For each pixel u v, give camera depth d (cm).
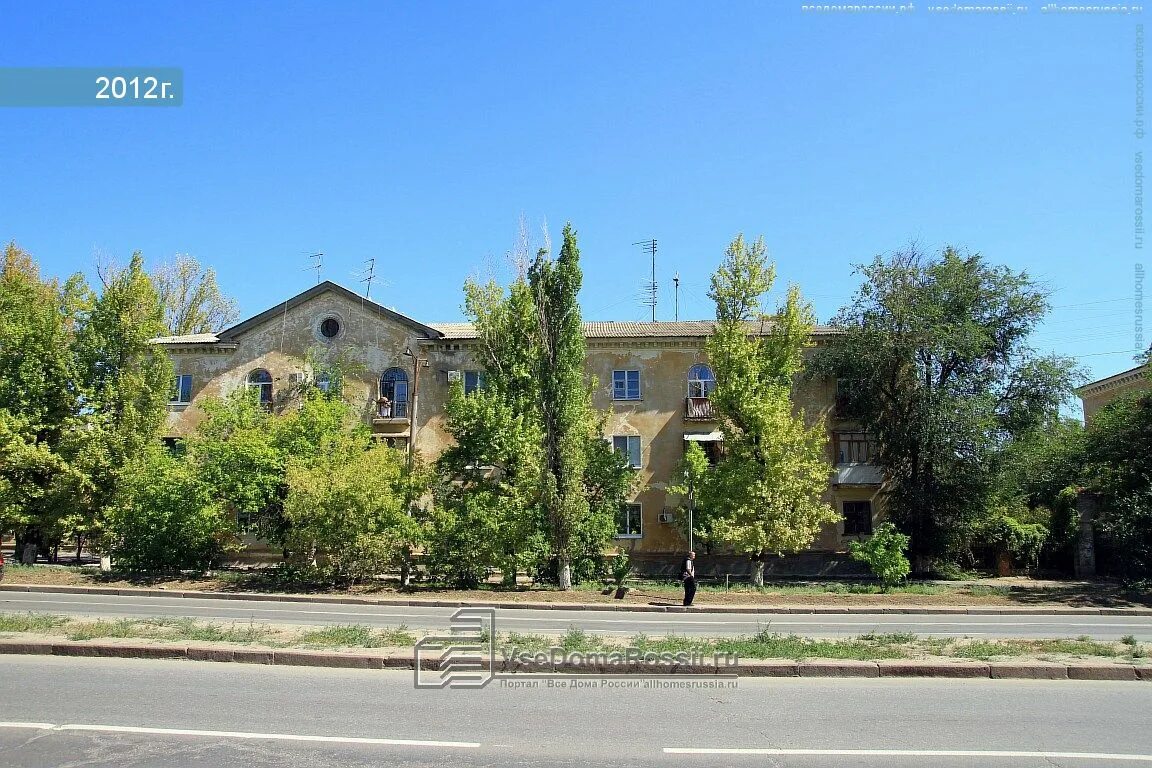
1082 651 1184
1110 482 2983
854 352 3253
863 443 3528
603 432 3234
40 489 2947
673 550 3431
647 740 758
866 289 3338
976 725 823
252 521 2886
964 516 3144
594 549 2852
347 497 2547
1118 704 916
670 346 3612
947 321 3269
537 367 2728
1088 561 3198
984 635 1582
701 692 959
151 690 932
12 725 782
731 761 701
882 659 1103
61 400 3047
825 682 1025
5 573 2634
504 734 771
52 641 1169
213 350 3678
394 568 2808
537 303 2744
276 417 3297
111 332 3134
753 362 2917
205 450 2869
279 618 1750
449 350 3594
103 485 3005
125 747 717
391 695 925
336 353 3612
